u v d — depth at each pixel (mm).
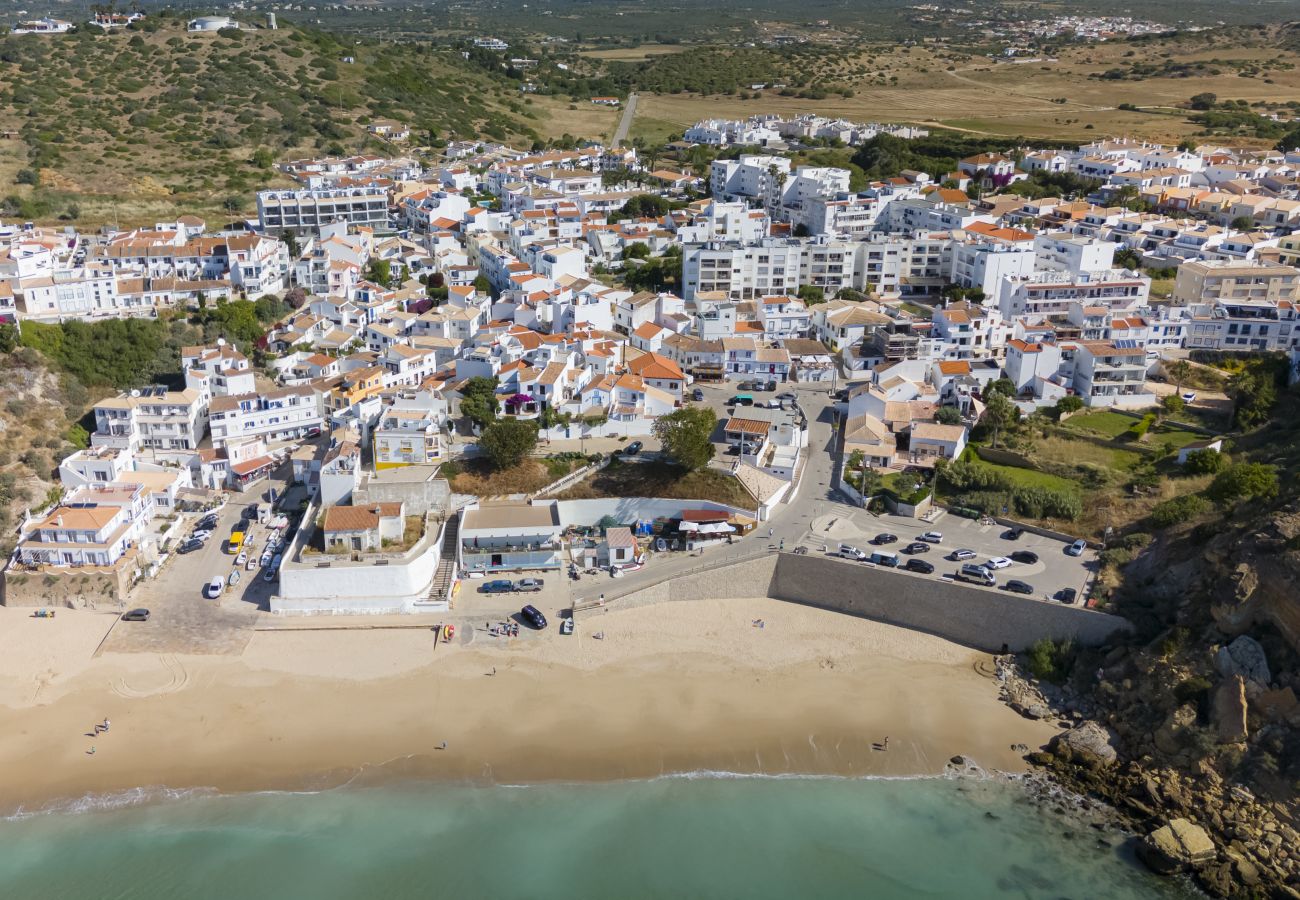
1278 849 93312
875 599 126375
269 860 93312
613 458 150375
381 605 124562
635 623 124438
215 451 152875
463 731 107938
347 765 103625
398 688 113250
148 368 178875
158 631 120250
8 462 147625
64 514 127562
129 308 197125
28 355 164500
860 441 155625
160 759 103500
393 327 194250
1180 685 105438
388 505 132500
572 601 126688
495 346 175750
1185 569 117812
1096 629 116500
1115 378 172375
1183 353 185000
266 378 177875
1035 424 165875
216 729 107188
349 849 94812
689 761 105500
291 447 161250
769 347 193500
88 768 102250
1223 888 91312
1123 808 100250
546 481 145250
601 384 163000
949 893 91625
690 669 117625
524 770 103875
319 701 111188
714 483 143750
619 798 101188
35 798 99000
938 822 99062
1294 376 169375
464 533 132750
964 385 173250
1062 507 138375
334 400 167875
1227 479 125625
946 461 151875
